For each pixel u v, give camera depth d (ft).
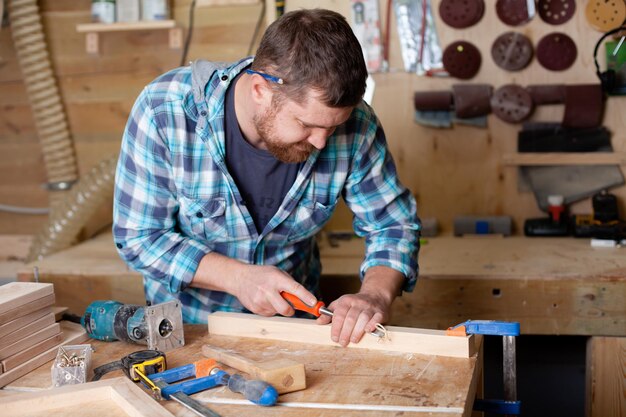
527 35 9.09
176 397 4.00
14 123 10.93
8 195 11.18
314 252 6.79
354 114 5.55
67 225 9.70
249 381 4.00
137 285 8.12
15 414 3.96
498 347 9.53
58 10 10.29
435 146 9.48
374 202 5.94
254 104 4.77
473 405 4.66
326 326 4.89
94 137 10.68
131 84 10.42
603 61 8.97
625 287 7.38
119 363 4.61
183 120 5.23
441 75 9.22
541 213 9.47
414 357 4.61
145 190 5.45
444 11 9.06
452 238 9.34
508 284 7.55
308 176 5.54
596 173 9.19
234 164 5.42
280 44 4.39
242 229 5.69
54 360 4.70
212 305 6.03
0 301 4.45
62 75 10.49
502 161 9.38
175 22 9.76
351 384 4.21
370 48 9.23
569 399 9.70
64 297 8.28
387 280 5.46
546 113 9.23
